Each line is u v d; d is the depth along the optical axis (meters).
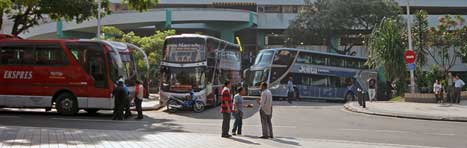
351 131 16.73
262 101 14.01
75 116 21.91
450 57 63.38
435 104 29.27
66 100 22.19
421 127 18.22
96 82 21.97
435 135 15.71
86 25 58.69
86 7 29.41
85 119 20.50
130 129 16.78
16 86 22.64
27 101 22.53
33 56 22.66
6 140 11.88
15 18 30.55
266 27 69.19
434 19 70.19
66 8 28.50
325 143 12.87
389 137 15.09
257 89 36.81
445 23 45.78
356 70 41.75
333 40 64.81
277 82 36.44
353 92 40.88
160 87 26.55
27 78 22.58
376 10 58.56
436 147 12.77
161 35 48.91
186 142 12.42
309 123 19.52
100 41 22.25
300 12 62.28
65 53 22.38
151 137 13.35
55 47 22.50
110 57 22.12
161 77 26.62
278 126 18.28
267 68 36.53
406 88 35.66
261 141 13.10
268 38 71.00
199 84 26.14
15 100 22.64
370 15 58.69
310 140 13.66
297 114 23.91
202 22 62.22
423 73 36.03
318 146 12.19
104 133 14.12
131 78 23.84
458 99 30.05
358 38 64.88
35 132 13.74
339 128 17.70
